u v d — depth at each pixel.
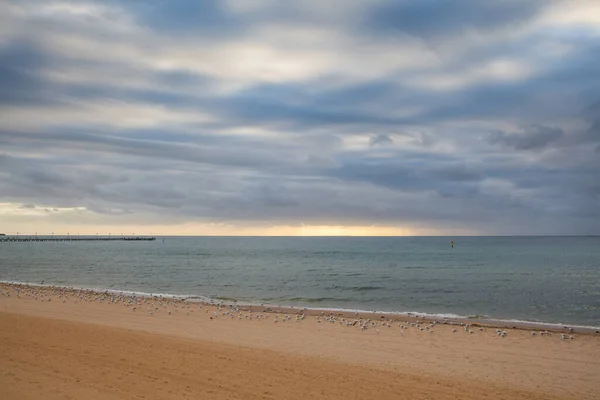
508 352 17.89
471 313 31.00
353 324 23.42
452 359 16.73
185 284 50.88
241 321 24.30
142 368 13.08
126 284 50.19
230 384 12.00
